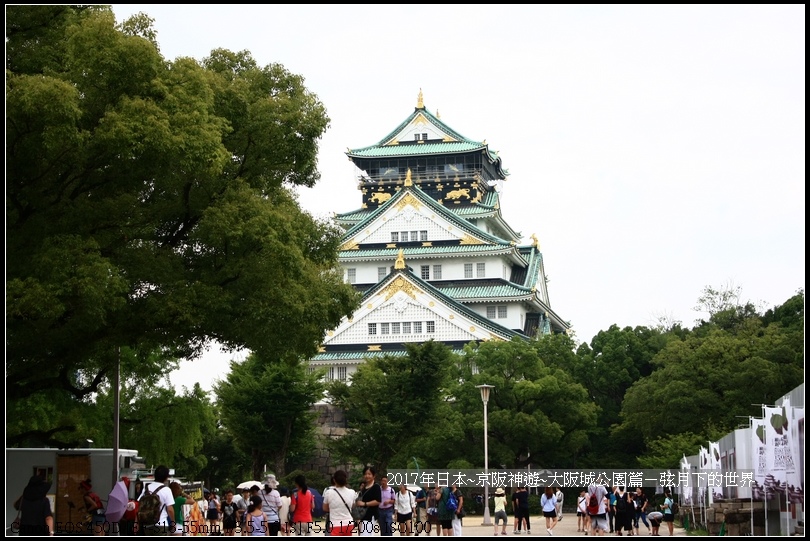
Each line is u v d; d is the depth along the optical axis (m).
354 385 80.31
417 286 115.00
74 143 32.22
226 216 36.59
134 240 37.34
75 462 41.62
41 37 36.22
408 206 125.88
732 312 119.88
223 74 43.22
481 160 136.00
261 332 37.00
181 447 61.81
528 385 87.62
